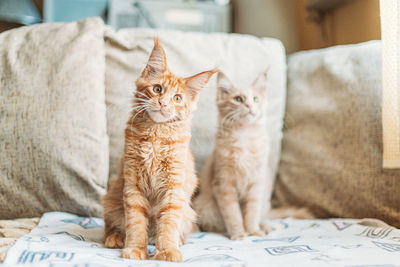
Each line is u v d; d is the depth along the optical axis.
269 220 1.63
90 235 1.20
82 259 0.81
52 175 1.44
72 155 1.46
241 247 1.11
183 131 1.17
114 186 1.24
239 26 3.74
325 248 0.98
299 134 1.78
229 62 1.83
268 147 1.59
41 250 0.87
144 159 1.11
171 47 1.79
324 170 1.62
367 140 1.51
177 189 1.11
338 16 2.13
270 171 1.76
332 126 1.64
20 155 1.43
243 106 1.52
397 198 1.41
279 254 0.94
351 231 1.26
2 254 0.87
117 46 1.75
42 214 1.47
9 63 1.54
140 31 1.85
